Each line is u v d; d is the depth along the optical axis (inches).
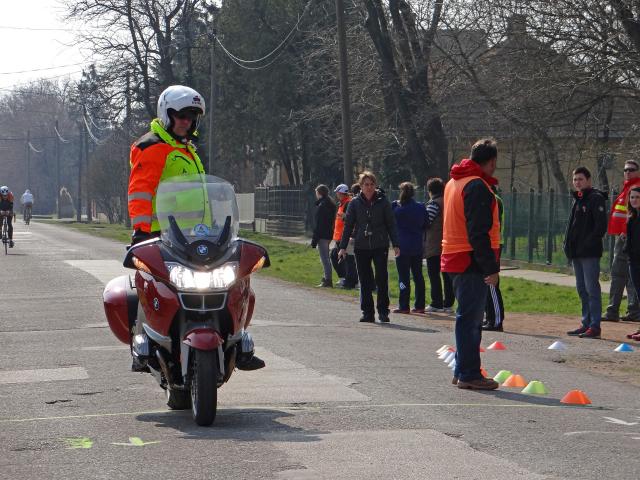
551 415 748.0
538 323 1434.5
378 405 770.8
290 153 5265.8
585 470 575.2
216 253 672.4
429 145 3324.3
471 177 860.0
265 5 4736.7
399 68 3368.6
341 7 2790.4
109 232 4800.7
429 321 1425.9
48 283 2003.0
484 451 617.6
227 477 551.2
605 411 776.9
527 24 2503.7
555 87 2452.0
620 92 2479.1
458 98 3132.4
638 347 1178.6
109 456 603.8
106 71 5162.4
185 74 5580.7
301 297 1769.2
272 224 4958.2
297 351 1063.6
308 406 765.9
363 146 3804.1
